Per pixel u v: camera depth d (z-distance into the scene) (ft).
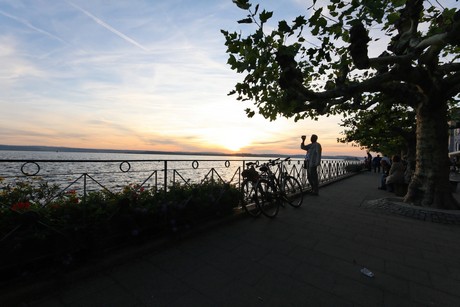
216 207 14.66
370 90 19.70
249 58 10.62
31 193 8.87
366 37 10.07
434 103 18.49
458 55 19.13
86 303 7.13
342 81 13.47
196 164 14.94
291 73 11.50
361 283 8.73
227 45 11.43
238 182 17.53
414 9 12.94
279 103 14.93
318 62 12.76
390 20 11.44
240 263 10.00
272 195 17.88
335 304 7.47
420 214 17.51
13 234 7.25
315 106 17.72
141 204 11.18
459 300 7.82
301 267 9.84
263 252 11.15
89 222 9.09
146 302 7.29
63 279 7.91
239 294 7.86
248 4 8.98
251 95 13.71
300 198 21.11
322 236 13.50
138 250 10.17
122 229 10.10
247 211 16.44
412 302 7.67
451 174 68.49
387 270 9.77
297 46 12.09
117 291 7.79
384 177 32.68
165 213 11.49
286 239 12.86
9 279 7.38
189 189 14.06
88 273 8.53
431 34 12.32
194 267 9.54
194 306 7.17
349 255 11.11
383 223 16.25
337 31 10.99
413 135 33.63
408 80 15.81
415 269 9.89
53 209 8.63
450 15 11.73
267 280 8.77
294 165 25.89
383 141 40.78
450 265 10.31
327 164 40.45
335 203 22.39
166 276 8.80
